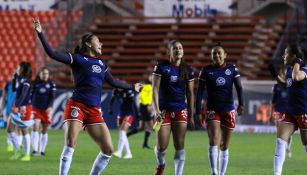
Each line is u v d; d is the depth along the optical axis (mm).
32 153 24891
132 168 20531
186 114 15562
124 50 49469
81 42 14523
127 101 24812
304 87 15391
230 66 16625
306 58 15633
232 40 49688
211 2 51750
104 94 41406
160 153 15562
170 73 15336
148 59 48969
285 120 15648
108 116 41406
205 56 48406
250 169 20562
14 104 22438
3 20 52156
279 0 50594
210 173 19234
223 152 16859
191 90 15734
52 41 49094
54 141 32062
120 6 52875
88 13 51688
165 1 51844
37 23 13391
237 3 51750
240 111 16812
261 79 46656
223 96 16531
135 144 31672
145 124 29297
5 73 49812
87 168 20188
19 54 50594
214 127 16547
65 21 50562
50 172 19078
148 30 50812
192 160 23578
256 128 40438
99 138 14188
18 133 26078
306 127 15469
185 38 50094
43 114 25109
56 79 46562
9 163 21719
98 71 14266
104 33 50812
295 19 46500
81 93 14133
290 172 20000
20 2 52875
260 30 50000
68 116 14102
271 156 25500
